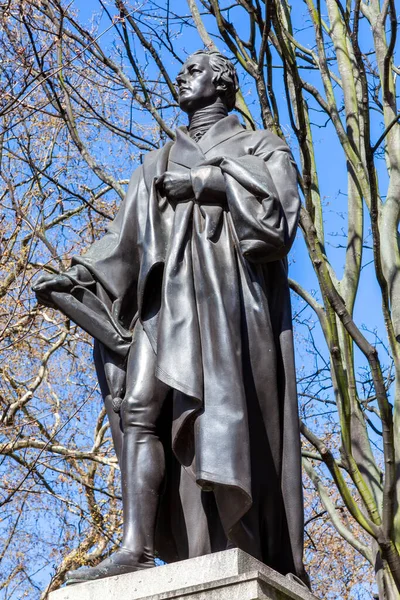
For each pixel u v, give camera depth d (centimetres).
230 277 493
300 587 439
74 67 1016
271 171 516
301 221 729
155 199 520
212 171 508
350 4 952
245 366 488
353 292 847
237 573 420
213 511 494
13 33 1066
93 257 523
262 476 485
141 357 500
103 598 434
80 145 891
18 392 1377
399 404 802
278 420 491
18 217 1172
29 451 1460
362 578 1477
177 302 489
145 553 470
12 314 1214
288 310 511
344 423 728
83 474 1444
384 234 865
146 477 482
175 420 474
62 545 1407
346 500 705
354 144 881
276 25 750
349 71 934
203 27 913
